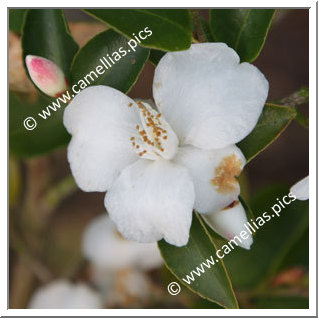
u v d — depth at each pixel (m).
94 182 0.22
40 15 0.23
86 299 0.27
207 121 0.22
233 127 0.21
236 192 0.22
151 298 0.27
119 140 0.22
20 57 0.24
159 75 0.22
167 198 0.21
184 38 0.22
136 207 0.22
